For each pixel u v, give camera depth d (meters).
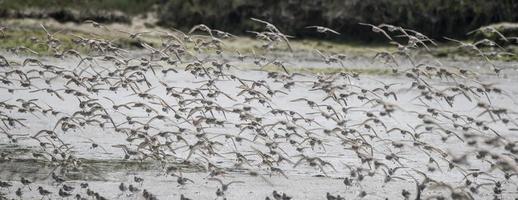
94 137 39.69
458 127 39.38
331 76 44.31
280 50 64.12
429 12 69.25
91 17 67.81
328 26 68.81
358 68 60.12
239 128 39.66
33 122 42.31
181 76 53.94
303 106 47.91
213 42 41.66
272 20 69.25
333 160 36.69
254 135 39.09
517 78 58.66
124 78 43.88
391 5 69.12
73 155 36.56
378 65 61.62
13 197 31.14
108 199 31.05
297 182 33.66
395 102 49.94
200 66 41.97
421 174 33.38
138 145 36.62
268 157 34.44
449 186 29.83
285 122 37.75
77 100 47.84
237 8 69.75
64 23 66.94
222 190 31.64
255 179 33.78
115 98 47.91
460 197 29.02
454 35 69.12
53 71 43.44
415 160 37.34
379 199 32.12
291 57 62.97
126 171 34.59
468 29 69.00
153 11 69.81
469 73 47.00
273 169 33.47
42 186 32.53
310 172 35.00
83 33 63.75
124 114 43.62
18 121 39.78
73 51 45.22
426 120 37.38
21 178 32.88
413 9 69.25
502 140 33.91
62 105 46.56
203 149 35.12
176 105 46.75
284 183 33.50
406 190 32.25
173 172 34.28
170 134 37.03
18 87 49.94
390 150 38.50
